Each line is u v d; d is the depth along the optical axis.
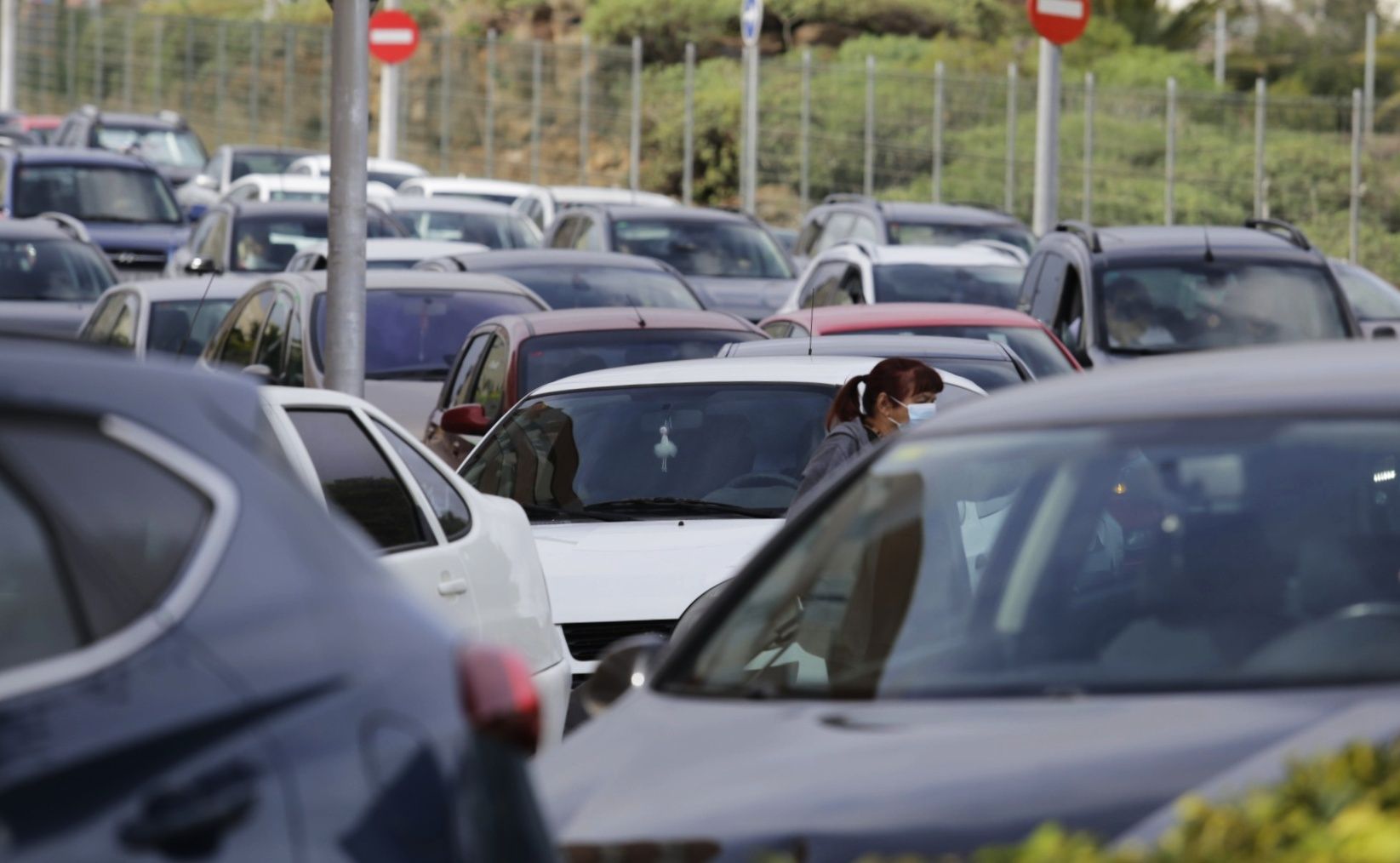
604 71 135.75
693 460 29.31
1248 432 13.76
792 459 29.05
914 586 14.15
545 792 12.53
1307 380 14.36
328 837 9.20
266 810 9.08
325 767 9.33
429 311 44.81
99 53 171.88
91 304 63.72
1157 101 109.56
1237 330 46.16
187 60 162.75
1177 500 14.49
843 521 14.79
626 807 11.95
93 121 126.75
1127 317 46.28
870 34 150.00
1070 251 48.69
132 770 8.83
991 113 112.81
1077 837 9.88
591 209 71.00
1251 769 11.05
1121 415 14.43
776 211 118.88
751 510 28.41
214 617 9.44
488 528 23.70
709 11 147.25
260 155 109.94
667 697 13.66
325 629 9.74
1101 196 106.31
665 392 30.27
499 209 79.69
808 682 13.59
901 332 39.97
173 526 9.60
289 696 9.41
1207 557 14.28
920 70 138.50
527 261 52.06
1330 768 10.24
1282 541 14.42
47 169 87.25
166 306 50.59
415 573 22.00
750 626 14.15
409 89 141.75
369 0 33.66
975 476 15.41
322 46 153.62
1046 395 15.23
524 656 23.59
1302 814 9.85
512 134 136.50
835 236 76.75
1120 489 17.00
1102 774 11.27
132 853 8.66
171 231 86.25
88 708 8.95
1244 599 13.90
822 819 11.34
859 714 12.77
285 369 43.25
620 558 26.70
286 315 44.12
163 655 9.23
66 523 9.42
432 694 9.94
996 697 12.85
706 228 69.06
